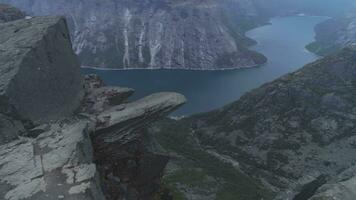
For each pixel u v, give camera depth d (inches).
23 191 984.3
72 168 1058.1
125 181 1454.2
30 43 1400.1
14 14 3085.6
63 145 1141.7
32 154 1112.2
